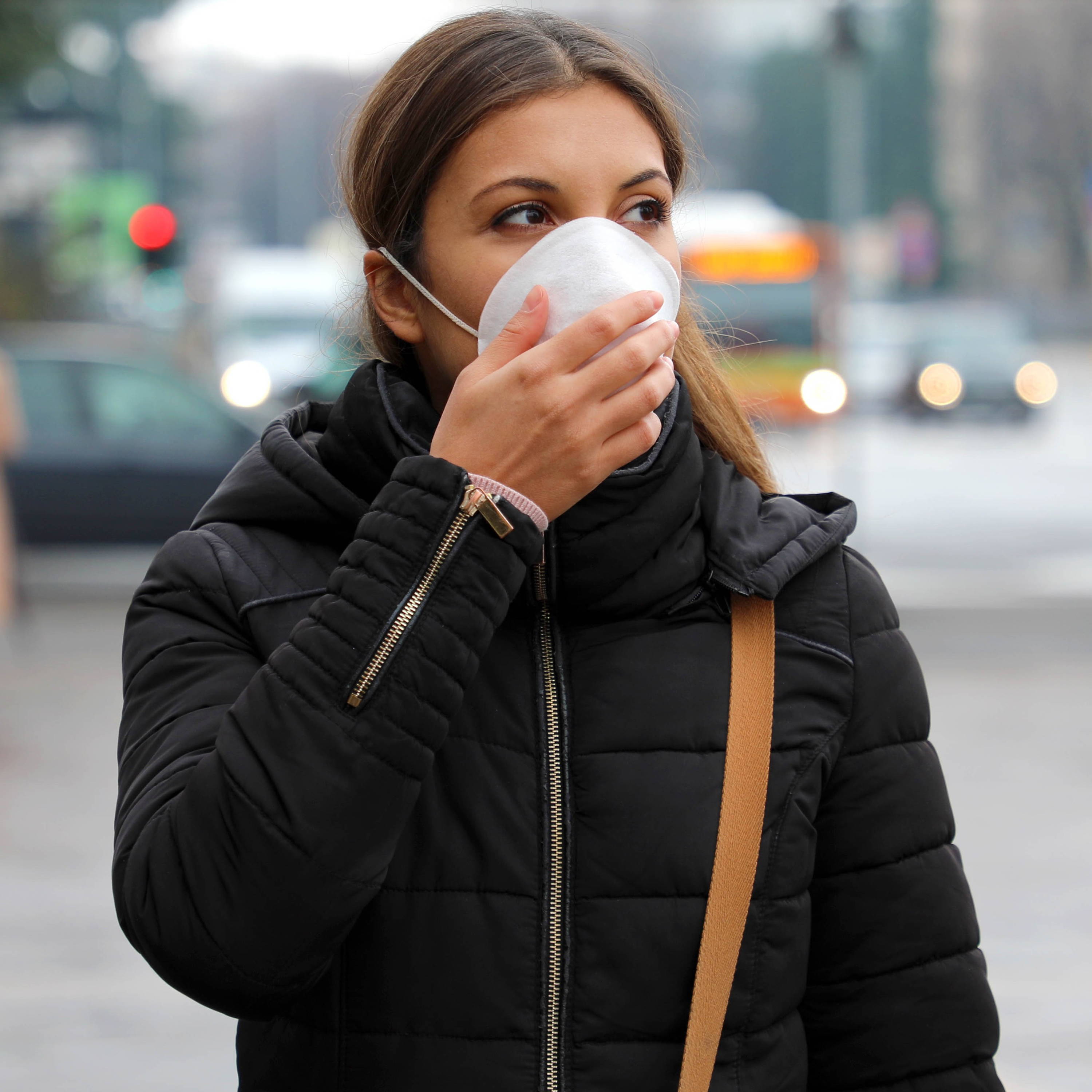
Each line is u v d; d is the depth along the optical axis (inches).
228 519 114.1
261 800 94.8
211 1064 266.5
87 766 458.6
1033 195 4397.1
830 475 1068.5
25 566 748.0
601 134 107.0
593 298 103.1
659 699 107.7
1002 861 374.0
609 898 104.3
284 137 5349.4
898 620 116.1
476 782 105.1
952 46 4522.6
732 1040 105.0
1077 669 609.6
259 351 1343.5
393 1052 102.3
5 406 615.5
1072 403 2391.7
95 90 2999.5
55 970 304.3
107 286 2319.1
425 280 111.3
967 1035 112.5
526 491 99.4
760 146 4653.1
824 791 111.0
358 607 97.2
